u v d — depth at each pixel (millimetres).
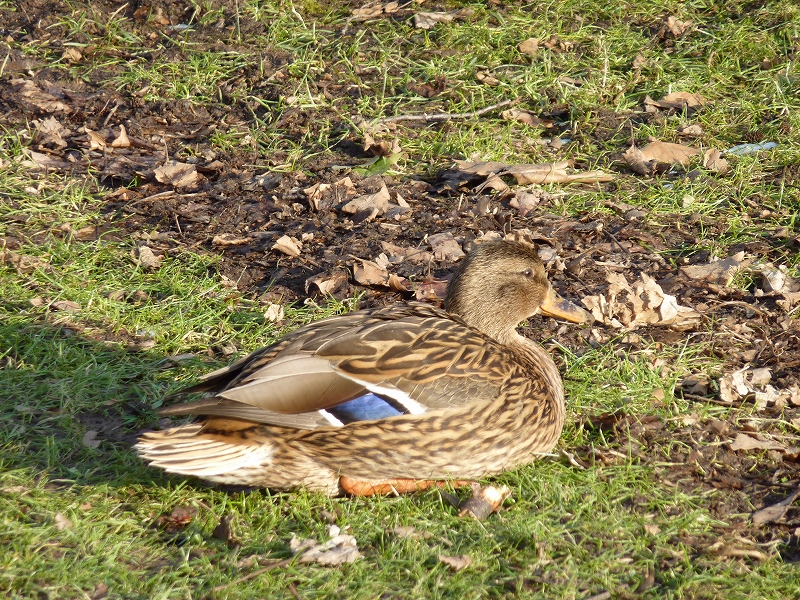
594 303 10555
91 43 16656
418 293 10797
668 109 14867
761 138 14164
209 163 13688
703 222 12305
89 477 7805
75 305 10383
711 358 9797
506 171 13281
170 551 7047
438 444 7586
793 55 15922
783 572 7062
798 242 11734
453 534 7293
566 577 6895
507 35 16625
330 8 17875
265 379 7168
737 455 8438
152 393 9047
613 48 16281
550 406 8203
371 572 6867
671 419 8773
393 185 13258
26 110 14734
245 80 15648
